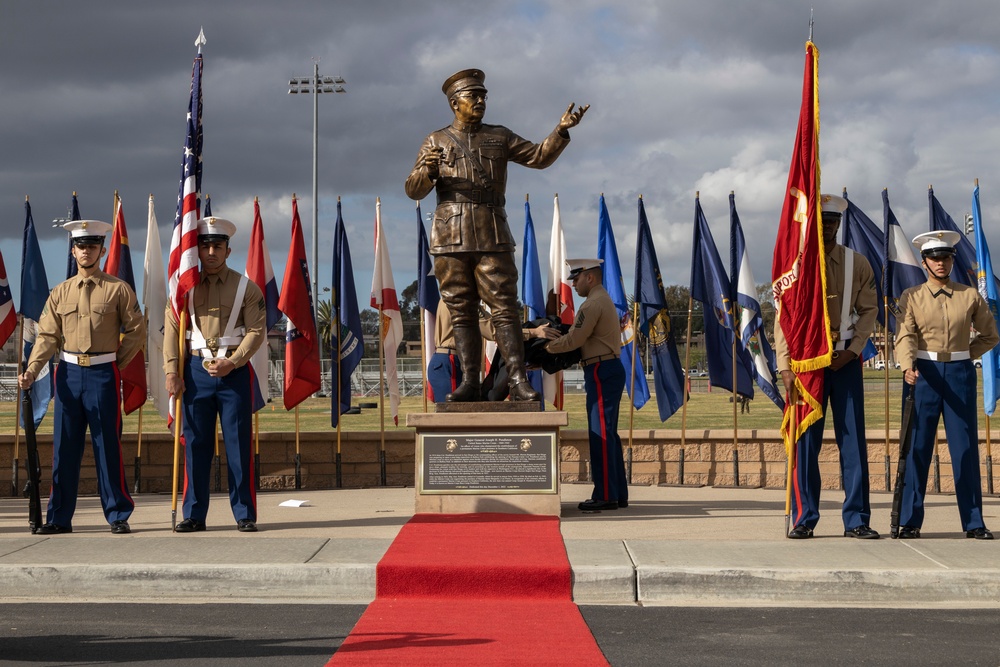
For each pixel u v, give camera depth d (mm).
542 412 9984
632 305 14312
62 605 7266
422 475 10016
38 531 9414
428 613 6965
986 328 9172
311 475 14000
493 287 10359
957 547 8453
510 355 10336
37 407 13594
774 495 12586
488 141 10422
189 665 5637
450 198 10445
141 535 9195
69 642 6164
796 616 6883
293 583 7586
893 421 29875
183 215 9625
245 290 9727
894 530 8977
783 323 9047
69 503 9562
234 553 8117
